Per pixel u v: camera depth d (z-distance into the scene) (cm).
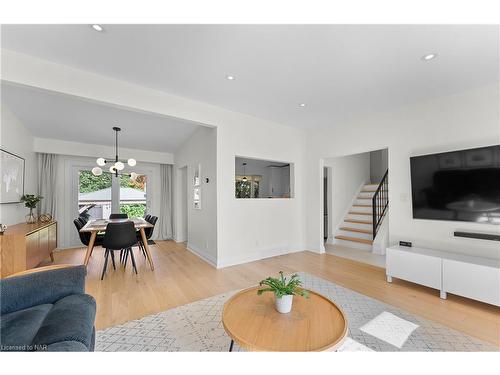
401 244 327
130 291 276
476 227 270
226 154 376
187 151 514
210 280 312
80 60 230
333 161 571
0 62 209
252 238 408
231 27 184
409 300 253
